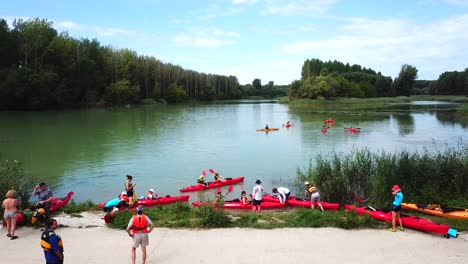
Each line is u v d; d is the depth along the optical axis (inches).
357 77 5885.8
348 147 1454.2
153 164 1160.8
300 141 1628.9
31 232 537.3
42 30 3501.5
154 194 805.2
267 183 952.3
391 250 462.9
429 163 729.6
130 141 1622.8
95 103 3895.2
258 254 452.4
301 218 573.9
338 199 783.7
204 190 890.1
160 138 1723.7
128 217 568.1
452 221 569.3
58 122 2397.9
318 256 445.7
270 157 1278.3
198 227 546.9
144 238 415.5
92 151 1371.8
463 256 445.1
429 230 519.2
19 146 1471.5
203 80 6505.9
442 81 6343.5
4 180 651.5
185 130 2041.1
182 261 436.1
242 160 1229.7
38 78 3171.8
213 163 1181.1
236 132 1962.4
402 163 727.1
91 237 515.8
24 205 658.2
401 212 625.3
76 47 3954.2
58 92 3390.7
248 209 731.4
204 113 3415.4
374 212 594.2
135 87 4483.3
